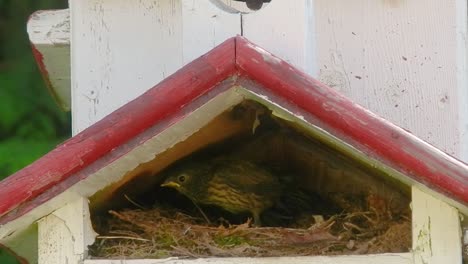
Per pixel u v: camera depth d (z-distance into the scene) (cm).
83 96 455
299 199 446
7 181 387
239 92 383
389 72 455
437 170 373
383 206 416
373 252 393
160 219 421
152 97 381
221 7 436
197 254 399
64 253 395
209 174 449
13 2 737
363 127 375
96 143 383
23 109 689
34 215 394
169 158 430
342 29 456
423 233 386
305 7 432
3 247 416
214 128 417
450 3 456
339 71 455
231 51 378
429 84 454
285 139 438
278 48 431
